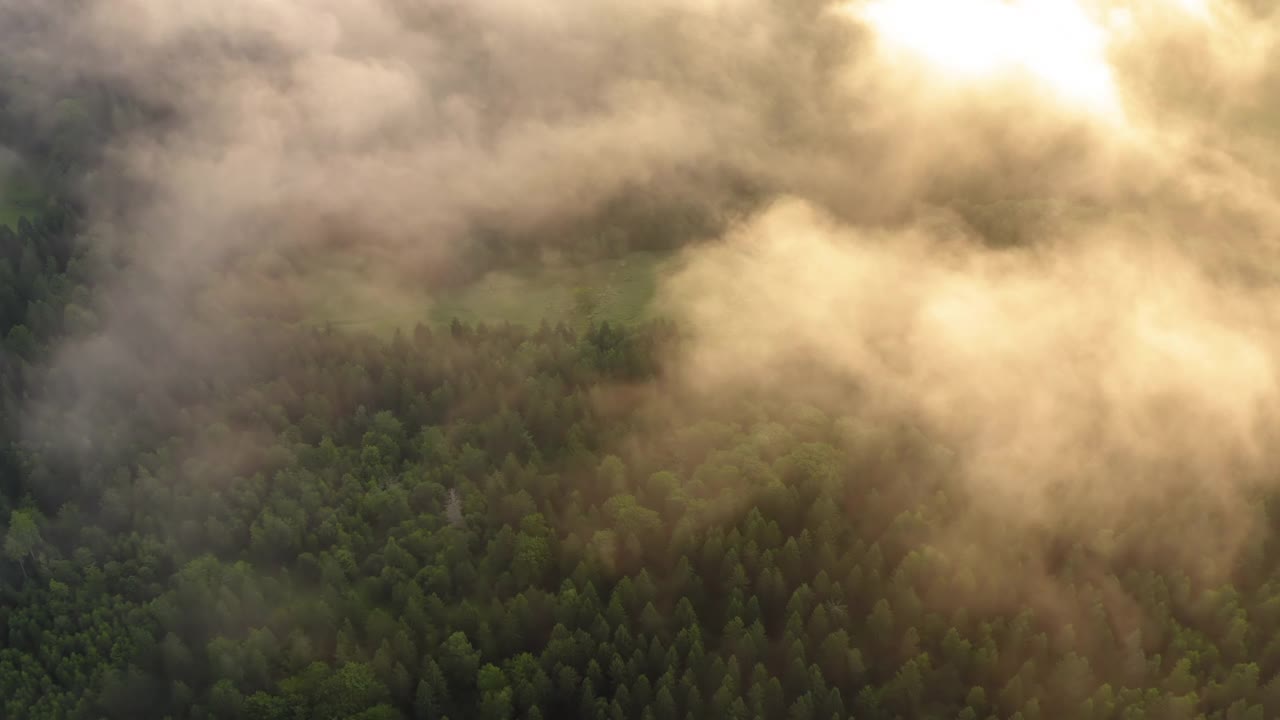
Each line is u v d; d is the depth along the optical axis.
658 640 110.44
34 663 120.00
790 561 121.06
